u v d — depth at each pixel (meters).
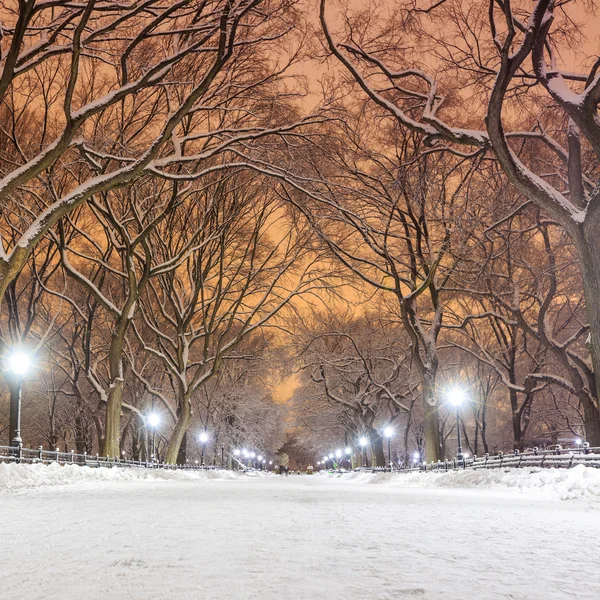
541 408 61.50
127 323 36.38
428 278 35.88
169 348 55.88
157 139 20.88
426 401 37.75
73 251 36.56
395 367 56.59
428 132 22.92
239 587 4.70
